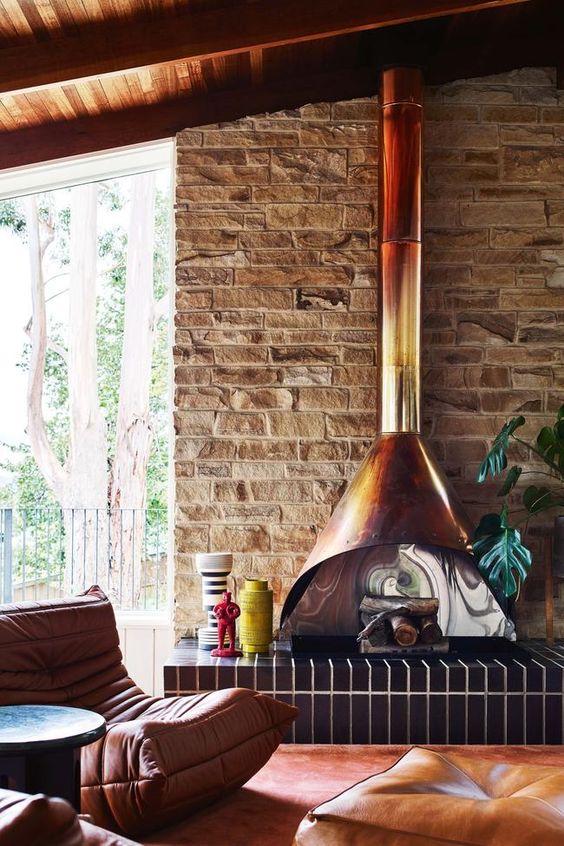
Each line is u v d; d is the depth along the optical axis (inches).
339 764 144.1
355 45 178.7
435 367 188.1
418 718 156.9
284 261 187.2
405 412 174.7
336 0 147.4
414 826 66.4
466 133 189.9
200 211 187.9
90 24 147.9
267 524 184.7
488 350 188.1
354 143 188.1
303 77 188.1
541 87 190.7
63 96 178.2
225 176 188.1
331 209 187.5
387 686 156.9
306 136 188.4
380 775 82.4
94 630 131.7
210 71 178.4
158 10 147.0
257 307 186.9
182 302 186.9
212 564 174.1
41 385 311.9
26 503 309.1
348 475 185.0
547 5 176.4
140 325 308.8
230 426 185.6
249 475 185.3
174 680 157.8
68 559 237.0
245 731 118.7
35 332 313.0
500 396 187.9
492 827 65.2
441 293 188.7
